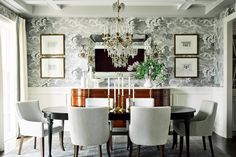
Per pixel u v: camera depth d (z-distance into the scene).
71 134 3.27
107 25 5.65
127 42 3.78
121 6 3.92
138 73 5.30
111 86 5.63
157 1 4.82
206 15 5.52
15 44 4.97
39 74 5.71
